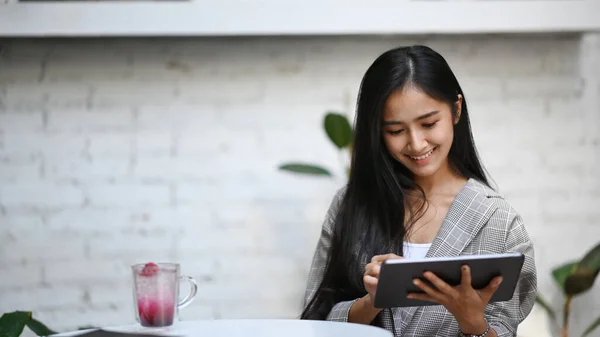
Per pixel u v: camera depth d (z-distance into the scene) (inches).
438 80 69.9
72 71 105.7
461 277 57.7
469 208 72.2
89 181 105.8
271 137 106.6
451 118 71.5
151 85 106.0
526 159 107.5
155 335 57.2
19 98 105.3
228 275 105.9
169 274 60.2
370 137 73.1
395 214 74.2
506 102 107.7
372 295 61.7
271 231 106.1
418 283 57.7
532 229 107.1
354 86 106.7
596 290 106.1
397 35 106.6
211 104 106.3
